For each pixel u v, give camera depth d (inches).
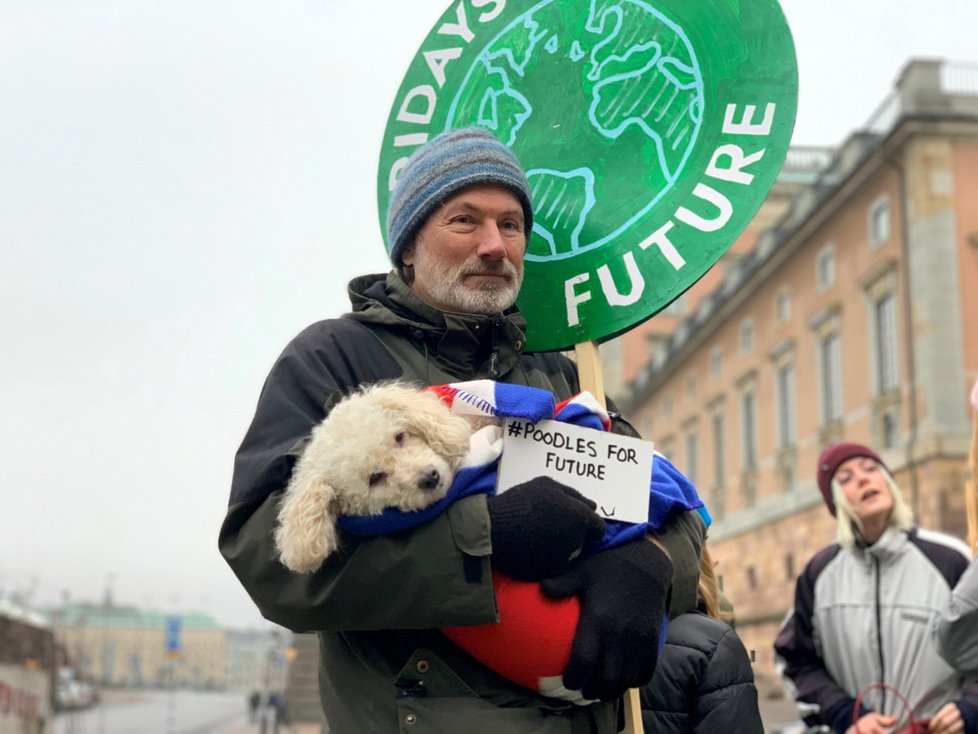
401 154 120.5
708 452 1734.7
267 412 84.7
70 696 2346.2
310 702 1342.3
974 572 130.2
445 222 93.7
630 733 90.2
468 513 76.7
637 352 2244.1
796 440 1411.2
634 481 83.7
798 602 170.4
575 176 113.4
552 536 76.9
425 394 80.1
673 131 111.0
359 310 95.7
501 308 93.9
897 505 164.6
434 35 122.9
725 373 1664.6
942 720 145.9
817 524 1328.7
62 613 3161.9
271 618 82.6
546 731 79.7
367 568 76.1
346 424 75.9
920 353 1122.7
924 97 1156.5
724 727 119.3
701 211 107.4
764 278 1501.0
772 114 107.7
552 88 116.6
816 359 1359.5
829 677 167.2
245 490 80.7
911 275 1143.0
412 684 81.0
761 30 109.7
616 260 109.0
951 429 1088.2
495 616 76.1
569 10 117.8
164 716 2472.9
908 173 1149.1
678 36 112.8
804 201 1385.3
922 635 157.3
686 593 89.4
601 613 77.8
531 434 82.6
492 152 95.1
